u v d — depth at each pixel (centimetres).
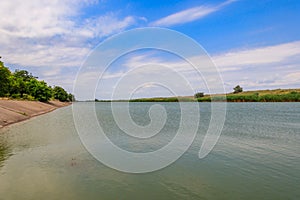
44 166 1488
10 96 7694
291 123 3606
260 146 2027
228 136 2503
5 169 1424
